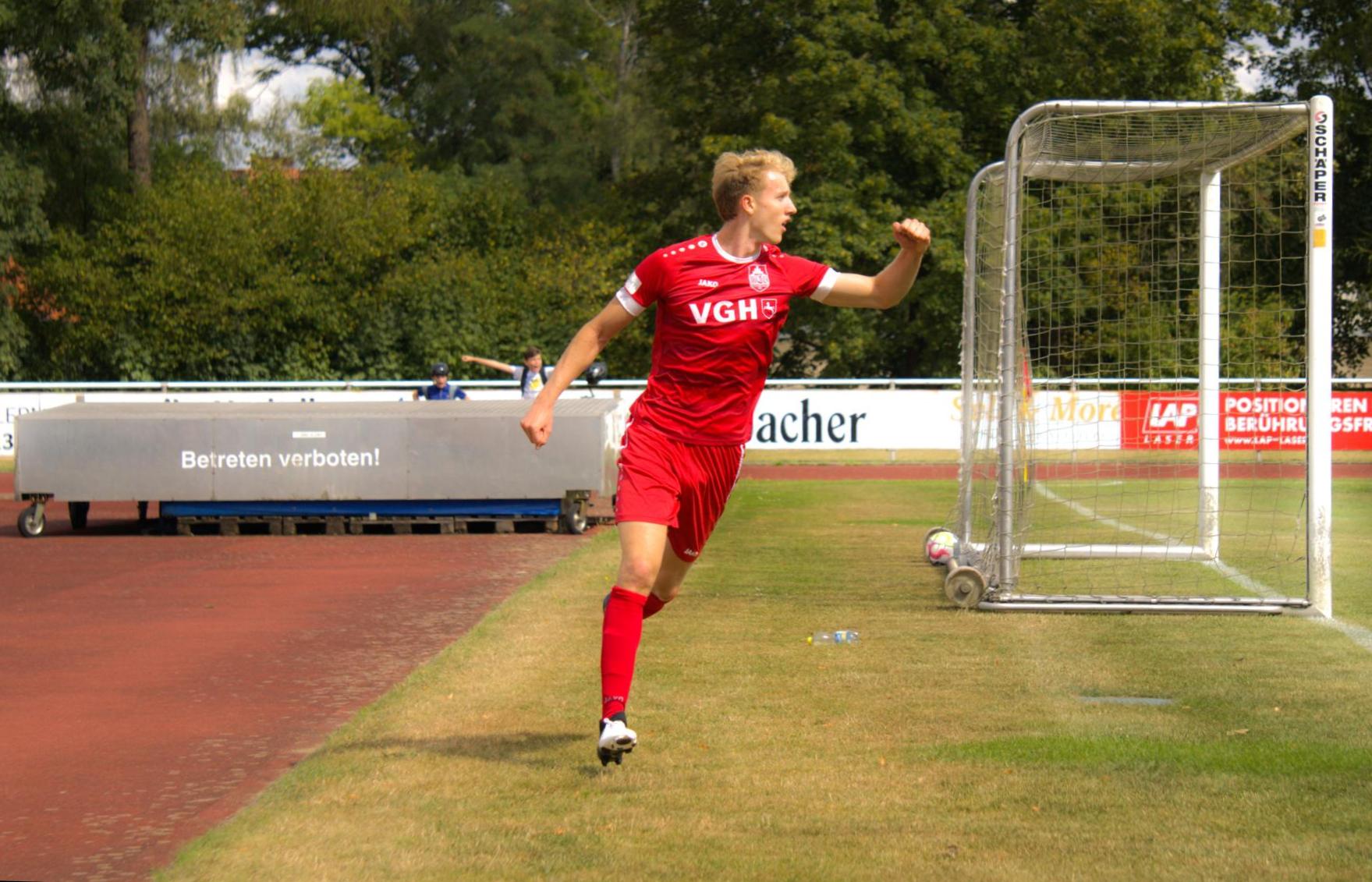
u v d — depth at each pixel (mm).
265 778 6414
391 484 18312
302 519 18766
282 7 61281
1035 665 8523
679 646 9227
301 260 47844
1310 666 8461
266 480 18438
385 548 16719
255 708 7918
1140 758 6293
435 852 5121
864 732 6852
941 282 45844
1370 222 51375
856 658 8773
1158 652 8945
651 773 6168
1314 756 6273
